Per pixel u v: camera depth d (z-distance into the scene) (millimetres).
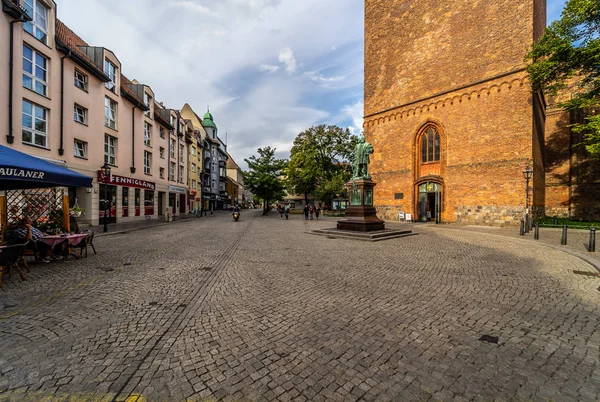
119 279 6129
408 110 24172
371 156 27156
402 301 4750
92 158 19125
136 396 2422
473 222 20016
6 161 5750
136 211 25094
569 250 9477
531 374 2748
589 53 15398
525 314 4223
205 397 2412
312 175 41219
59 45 16141
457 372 2770
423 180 23094
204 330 3674
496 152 19047
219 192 61562
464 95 20672
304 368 2828
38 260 7898
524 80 17922
